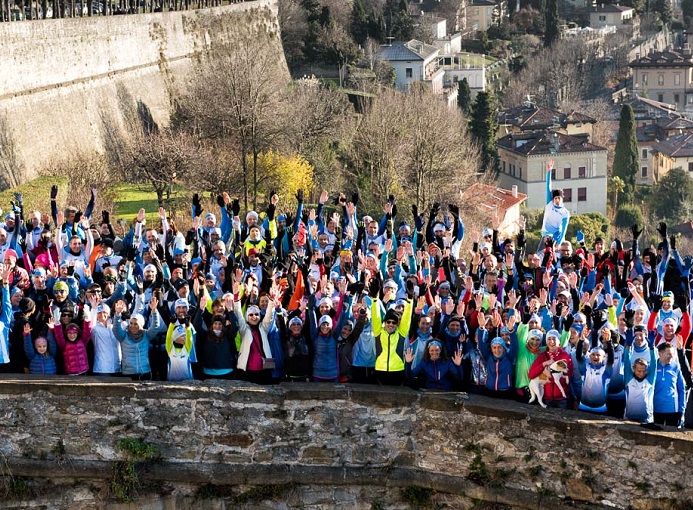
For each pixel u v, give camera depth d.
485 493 21.41
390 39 171.12
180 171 73.00
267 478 21.78
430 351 21.89
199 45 99.50
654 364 20.69
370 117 89.06
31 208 52.97
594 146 142.25
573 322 21.84
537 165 140.75
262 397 21.70
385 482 21.88
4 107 64.31
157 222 63.91
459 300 23.19
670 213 143.88
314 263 25.33
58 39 72.38
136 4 92.31
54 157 69.19
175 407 21.69
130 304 23.55
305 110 90.44
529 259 26.28
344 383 22.23
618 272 26.81
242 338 22.20
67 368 22.33
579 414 21.09
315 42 143.62
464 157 93.62
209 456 21.80
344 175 85.25
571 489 20.81
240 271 23.09
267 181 78.88
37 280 23.77
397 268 25.00
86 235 26.81
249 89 82.69
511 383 21.80
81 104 74.88
